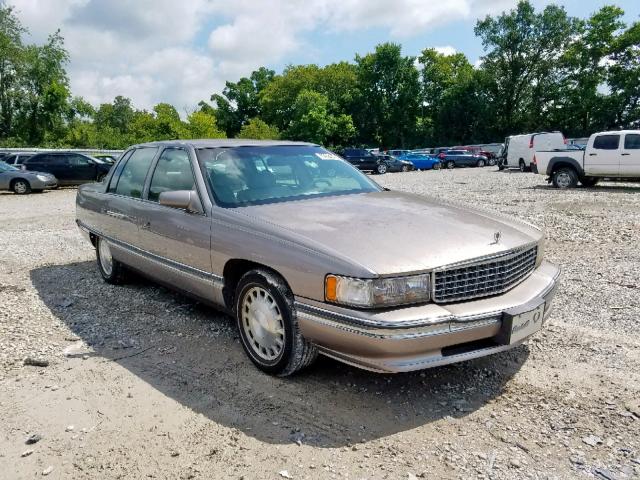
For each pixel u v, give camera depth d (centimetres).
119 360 378
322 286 294
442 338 281
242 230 349
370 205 383
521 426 283
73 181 2123
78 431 287
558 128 5997
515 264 329
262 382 339
